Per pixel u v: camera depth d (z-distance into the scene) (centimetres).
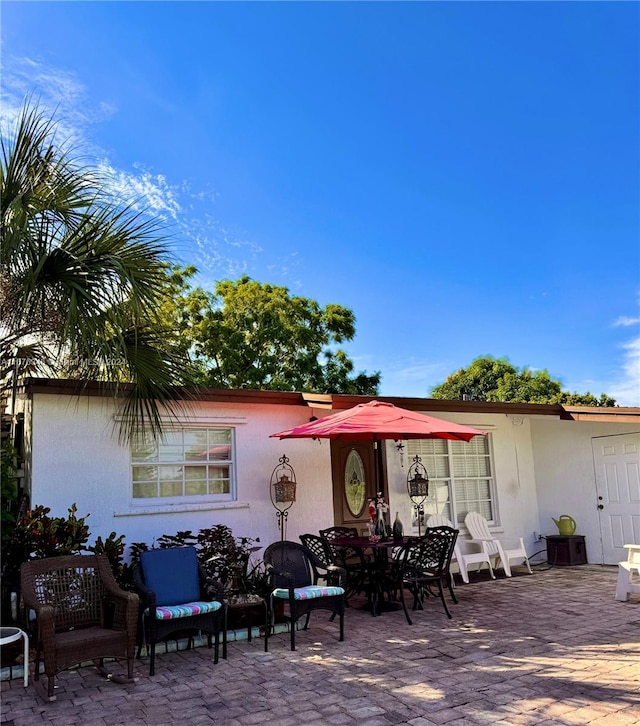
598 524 1105
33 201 535
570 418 1039
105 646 497
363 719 422
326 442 922
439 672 520
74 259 546
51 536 604
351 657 571
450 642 616
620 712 421
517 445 1196
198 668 546
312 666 546
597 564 1101
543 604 785
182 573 600
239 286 1988
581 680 488
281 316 1964
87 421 743
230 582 677
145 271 597
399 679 505
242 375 1891
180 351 691
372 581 767
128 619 512
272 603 672
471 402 998
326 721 421
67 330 544
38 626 489
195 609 550
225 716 435
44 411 717
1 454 634
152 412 716
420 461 1062
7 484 688
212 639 629
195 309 1936
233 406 852
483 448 1152
